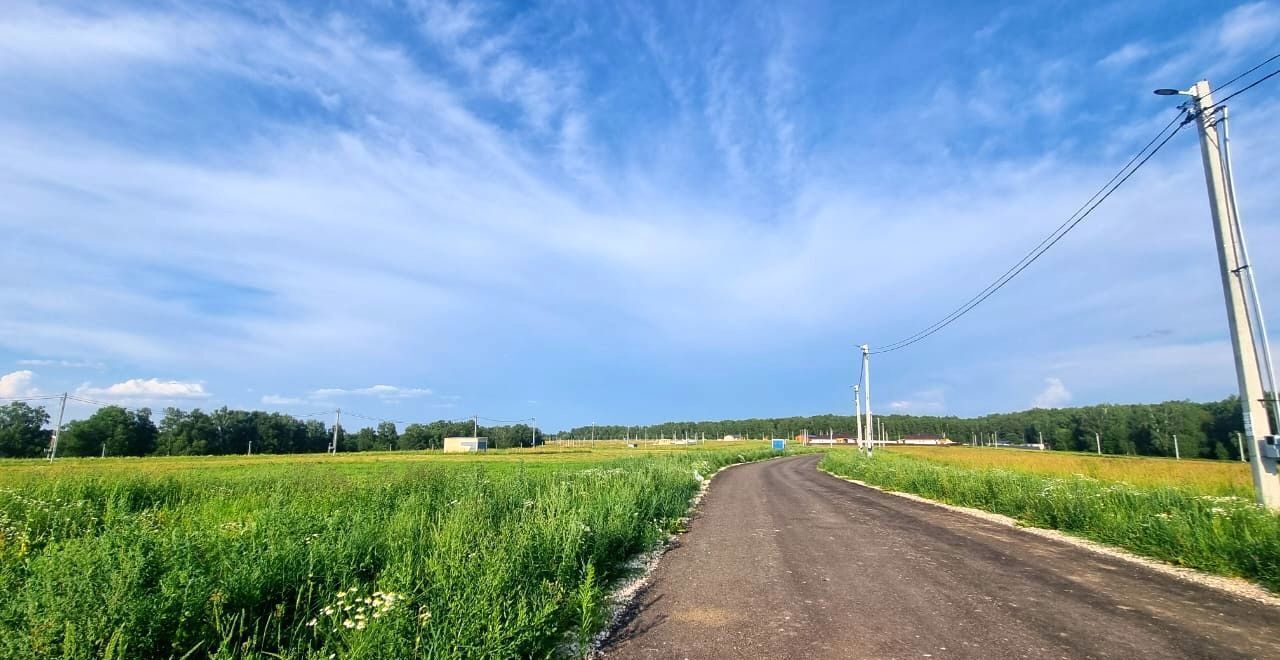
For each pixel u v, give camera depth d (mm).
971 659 4957
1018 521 13664
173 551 5449
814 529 12680
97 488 13852
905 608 6535
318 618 4867
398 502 11734
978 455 47250
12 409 93250
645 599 7113
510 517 9539
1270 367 11070
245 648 4348
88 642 3836
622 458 41250
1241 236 11562
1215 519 9203
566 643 5535
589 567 6668
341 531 7273
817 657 5055
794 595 7164
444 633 4457
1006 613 6320
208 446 107000
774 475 35250
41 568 4801
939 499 19281
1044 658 4973
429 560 5980
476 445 113750
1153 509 11195
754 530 12617
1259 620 6055
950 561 9172
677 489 18094
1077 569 8570
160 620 4359
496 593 5254
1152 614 6270
